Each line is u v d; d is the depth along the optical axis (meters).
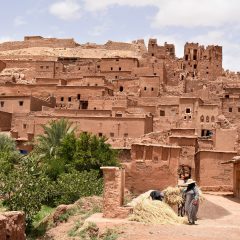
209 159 39.28
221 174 39.03
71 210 25.09
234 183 35.03
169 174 28.36
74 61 119.75
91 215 21.86
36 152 50.44
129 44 137.38
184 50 121.69
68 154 43.03
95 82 93.50
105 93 86.56
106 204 19.94
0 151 53.31
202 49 119.50
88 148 42.16
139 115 71.50
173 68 111.25
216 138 57.62
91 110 74.94
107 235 17.28
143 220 18.80
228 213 23.17
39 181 29.03
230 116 78.31
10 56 131.25
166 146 28.50
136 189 28.39
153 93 91.94
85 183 33.62
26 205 27.14
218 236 16.05
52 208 32.72
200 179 39.25
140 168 28.62
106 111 74.12
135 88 94.69
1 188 27.97
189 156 45.41
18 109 78.44
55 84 89.38
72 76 108.38
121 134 69.19
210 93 91.88
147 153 28.64
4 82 96.19
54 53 133.25
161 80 101.94
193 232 16.69
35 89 90.19
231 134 57.16
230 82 105.56
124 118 69.31
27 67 115.88
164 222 18.56
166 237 15.73
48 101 84.75
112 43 137.38
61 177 35.78
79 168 40.62
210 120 75.62
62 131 51.84
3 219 13.88
